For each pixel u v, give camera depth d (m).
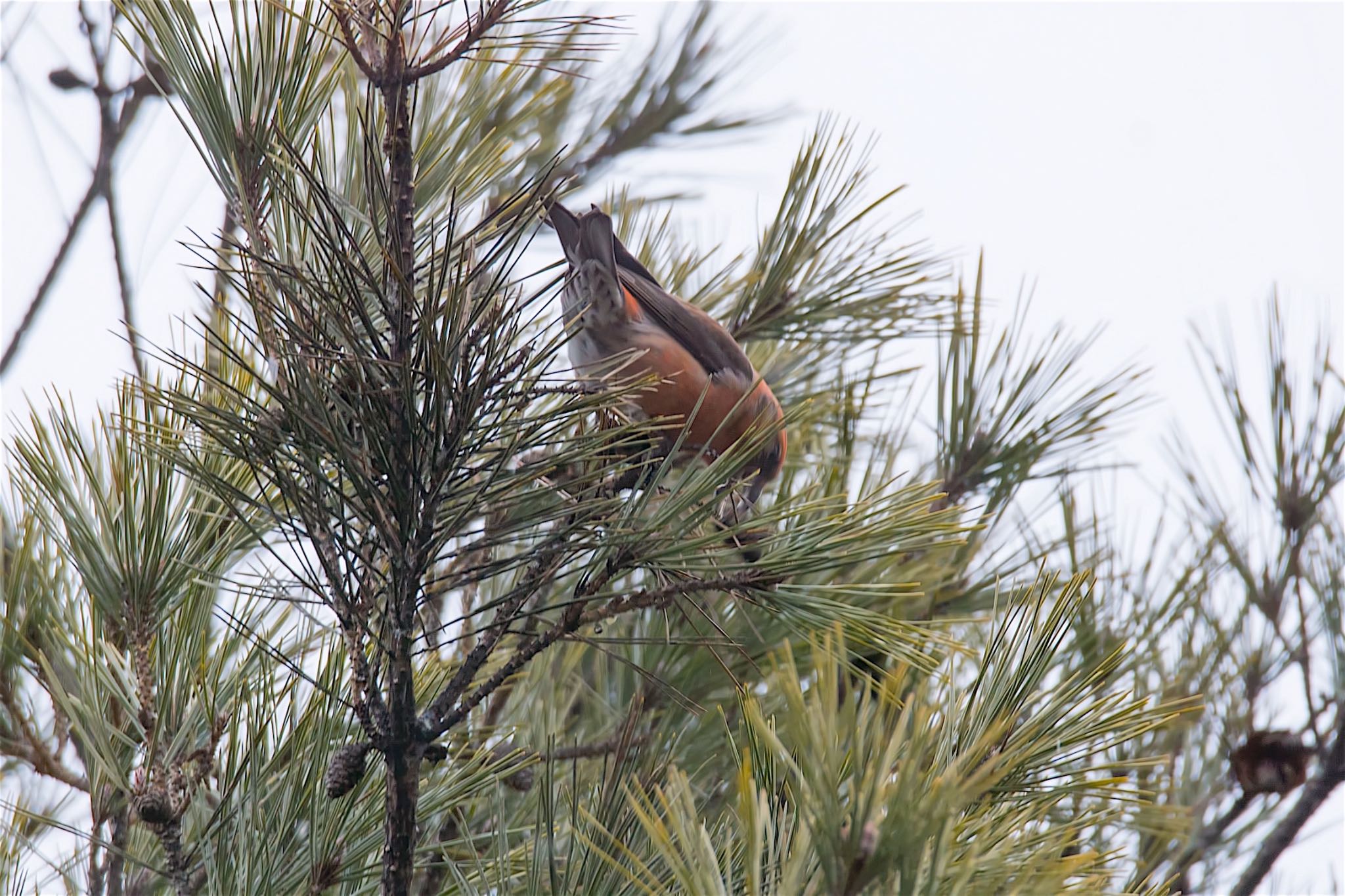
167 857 3.67
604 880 3.43
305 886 3.92
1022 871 2.76
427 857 4.54
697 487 3.62
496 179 4.57
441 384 3.22
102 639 4.20
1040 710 3.56
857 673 3.69
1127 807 4.36
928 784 2.78
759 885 2.63
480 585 5.33
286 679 4.24
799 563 3.71
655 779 3.76
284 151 3.96
